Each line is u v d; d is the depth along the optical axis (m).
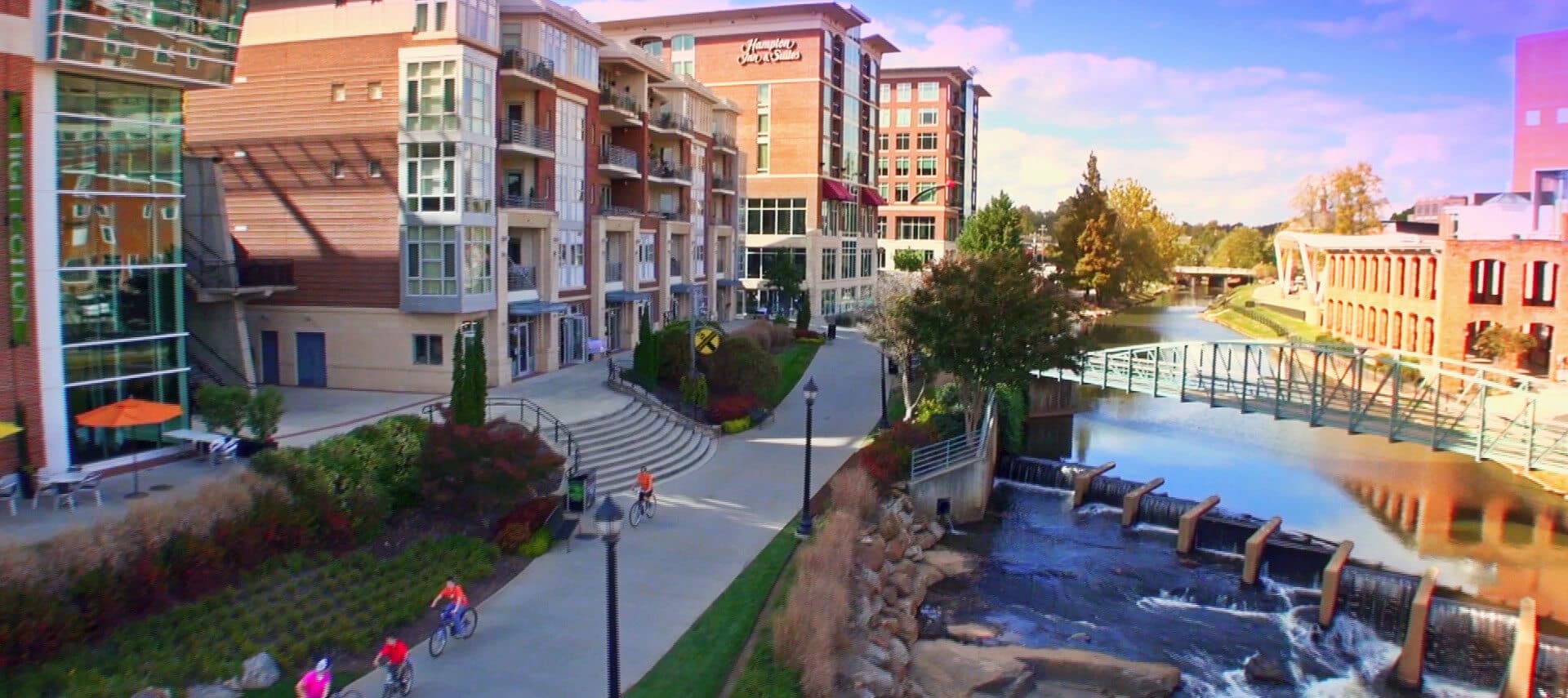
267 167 40.75
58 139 24.66
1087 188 108.69
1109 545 34.19
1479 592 29.44
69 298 25.11
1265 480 42.66
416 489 25.16
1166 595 29.92
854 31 94.00
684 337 43.19
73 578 17.59
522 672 18.77
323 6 39.44
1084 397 63.81
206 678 17.19
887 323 42.47
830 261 88.94
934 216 127.88
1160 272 125.81
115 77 25.78
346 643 19.17
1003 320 37.44
